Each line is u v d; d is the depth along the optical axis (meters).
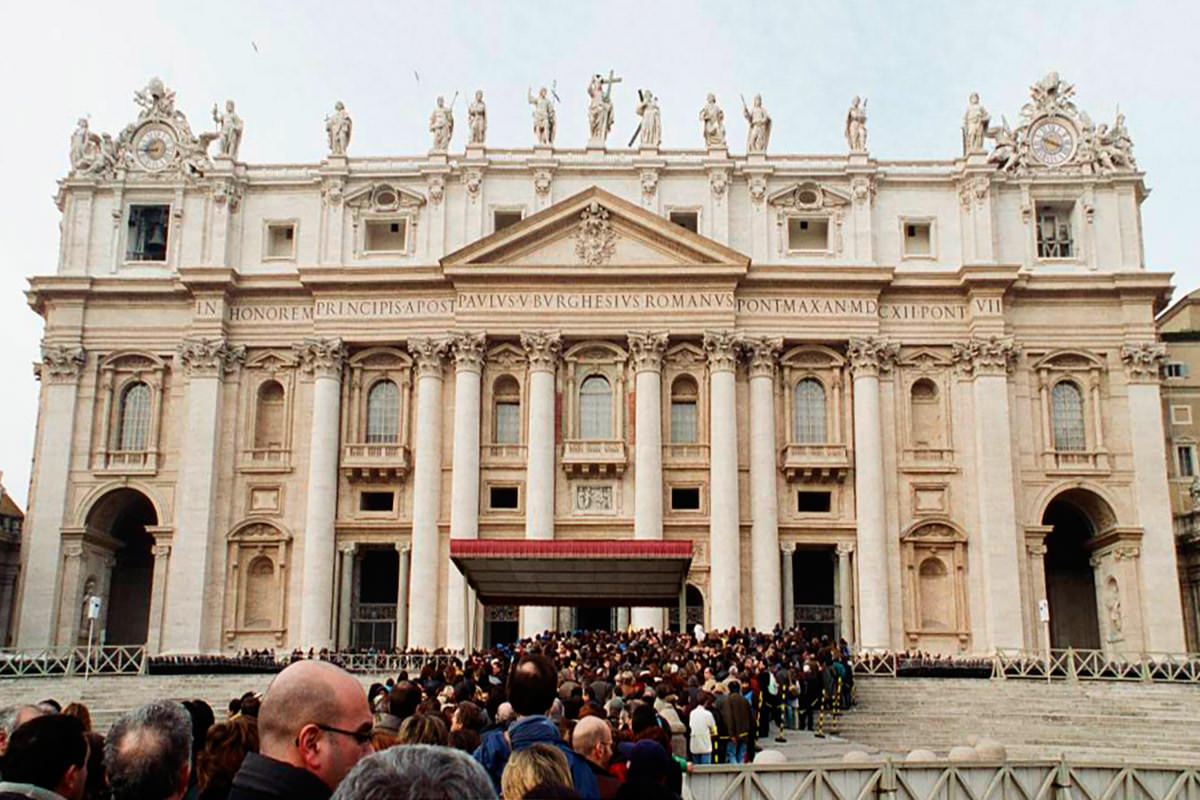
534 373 60.91
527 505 59.78
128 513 66.06
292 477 61.47
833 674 39.28
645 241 61.81
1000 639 58.53
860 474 60.31
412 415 62.03
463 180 64.00
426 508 60.06
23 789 6.77
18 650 58.97
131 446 62.66
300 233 64.19
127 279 62.94
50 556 60.84
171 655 56.97
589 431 61.66
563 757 7.61
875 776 18.48
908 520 60.69
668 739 12.27
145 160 65.19
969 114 63.97
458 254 61.06
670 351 61.78
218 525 60.97
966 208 63.62
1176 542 65.88
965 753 19.53
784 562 60.44
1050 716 39.28
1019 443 61.59
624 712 18.20
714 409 60.47
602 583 43.19
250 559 60.91
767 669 35.47
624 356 61.72
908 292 62.53
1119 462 61.41
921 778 18.62
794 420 62.06
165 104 65.75
